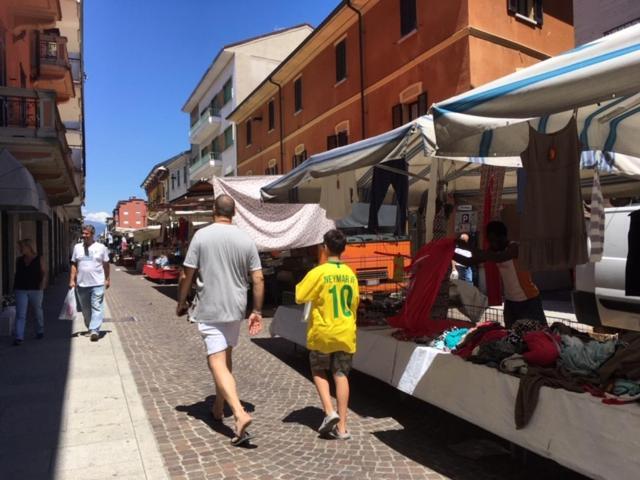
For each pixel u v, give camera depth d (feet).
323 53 67.36
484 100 11.48
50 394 19.17
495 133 15.55
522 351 12.92
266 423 16.43
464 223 21.31
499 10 44.11
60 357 25.23
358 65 58.65
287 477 12.68
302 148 74.79
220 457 13.84
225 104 120.37
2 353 26.14
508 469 13.07
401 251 38.19
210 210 57.16
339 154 20.43
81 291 29.58
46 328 33.96
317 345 15.06
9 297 34.60
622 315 24.91
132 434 15.33
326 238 15.65
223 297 14.69
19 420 16.46
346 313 15.12
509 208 39.40
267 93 87.45
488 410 12.78
